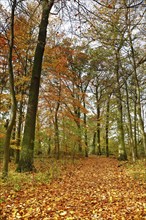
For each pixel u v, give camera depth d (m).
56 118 22.56
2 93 20.50
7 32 13.27
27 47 17.97
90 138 41.09
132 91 25.33
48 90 21.11
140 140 33.59
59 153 25.39
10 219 6.14
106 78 30.64
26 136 13.74
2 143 24.77
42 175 12.41
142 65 23.69
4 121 22.44
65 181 11.88
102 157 32.19
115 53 20.47
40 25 14.48
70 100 22.86
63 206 7.37
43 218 6.29
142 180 11.52
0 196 8.12
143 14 15.21
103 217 6.35
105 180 12.48
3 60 19.03
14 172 12.88
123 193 9.05
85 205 7.52
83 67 29.27
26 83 19.27
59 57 20.34
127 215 6.45
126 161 22.19
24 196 8.45
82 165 21.17
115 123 31.48
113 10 11.79
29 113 13.96
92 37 14.69
